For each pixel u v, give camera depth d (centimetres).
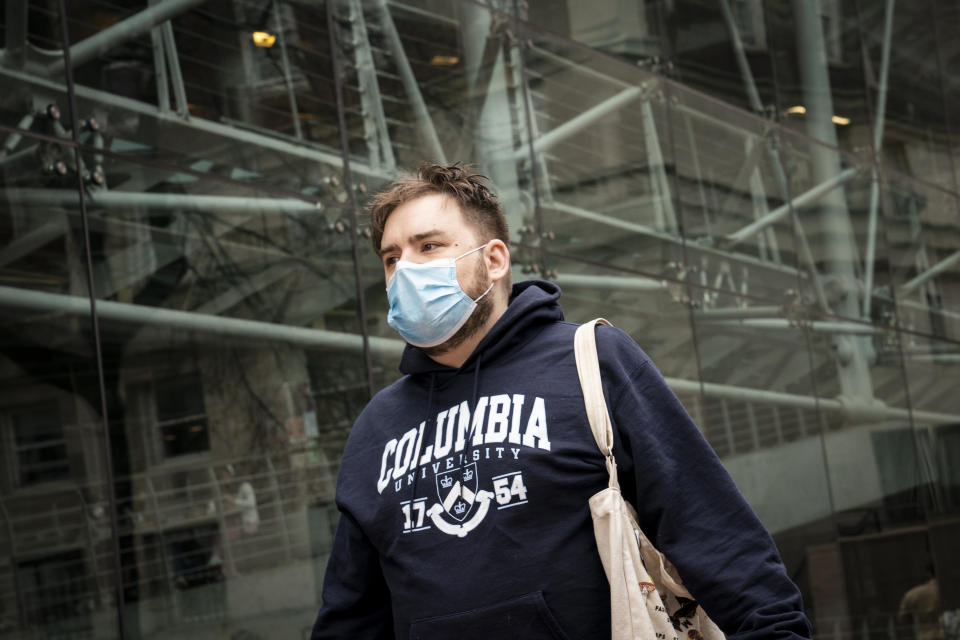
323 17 551
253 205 496
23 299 403
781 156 935
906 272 1110
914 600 973
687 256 782
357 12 570
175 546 432
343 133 547
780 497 829
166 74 473
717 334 796
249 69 509
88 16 448
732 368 805
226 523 452
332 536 493
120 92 454
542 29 693
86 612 399
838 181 1023
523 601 169
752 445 808
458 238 196
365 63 568
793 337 893
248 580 455
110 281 432
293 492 480
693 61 841
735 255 840
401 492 186
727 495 175
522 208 645
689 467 176
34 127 420
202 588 438
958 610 1042
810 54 1021
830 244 986
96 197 436
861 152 1077
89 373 417
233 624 446
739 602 166
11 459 389
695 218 802
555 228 668
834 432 921
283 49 527
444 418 189
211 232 475
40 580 389
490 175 629
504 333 191
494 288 199
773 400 844
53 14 436
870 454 971
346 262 533
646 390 181
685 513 173
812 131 995
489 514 175
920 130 1205
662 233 761
